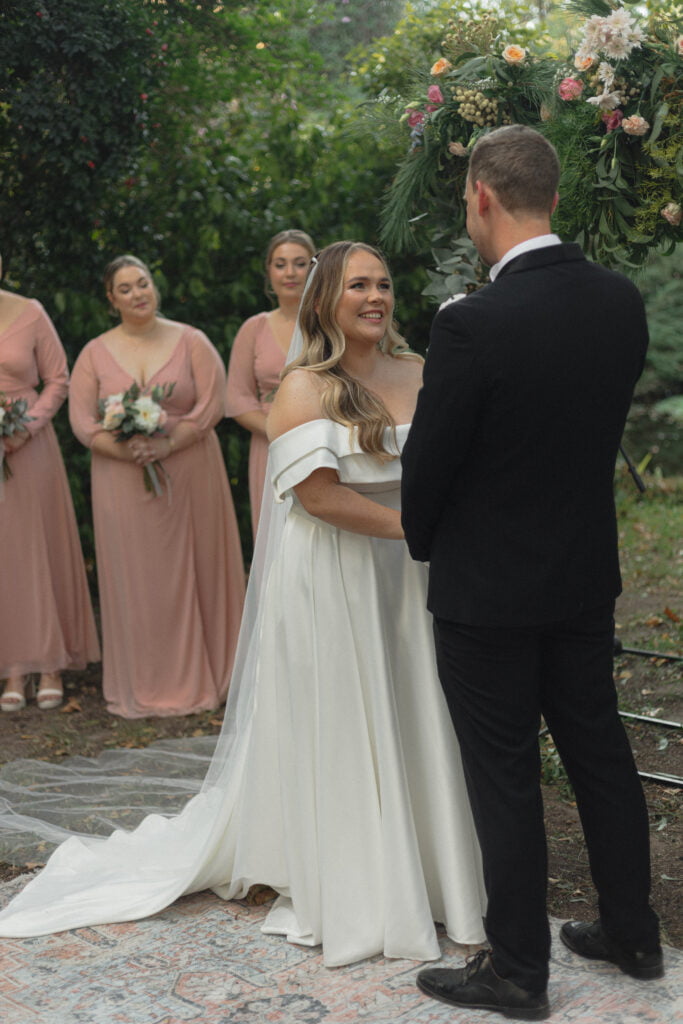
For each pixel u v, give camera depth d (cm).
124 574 507
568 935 281
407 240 418
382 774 281
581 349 231
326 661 283
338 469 277
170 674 513
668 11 362
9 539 514
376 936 282
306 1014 257
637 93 354
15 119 575
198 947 292
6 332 517
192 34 622
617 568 252
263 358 513
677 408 1127
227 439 652
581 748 256
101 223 628
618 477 1008
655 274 1112
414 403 299
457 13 470
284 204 649
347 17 724
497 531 239
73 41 559
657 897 320
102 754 455
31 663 520
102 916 307
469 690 248
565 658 251
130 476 504
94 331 621
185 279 640
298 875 290
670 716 463
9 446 509
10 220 617
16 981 277
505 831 245
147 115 609
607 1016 250
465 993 256
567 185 364
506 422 229
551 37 414
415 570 293
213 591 527
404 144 423
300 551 289
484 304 229
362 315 287
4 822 386
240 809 309
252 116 659
